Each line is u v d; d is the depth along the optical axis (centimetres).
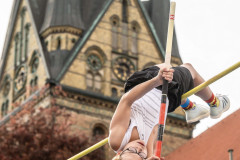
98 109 6234
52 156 5416
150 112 933
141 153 900
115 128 921
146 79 950
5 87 7038
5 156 5372
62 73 6203
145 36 6888
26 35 6869
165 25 7012
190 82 995
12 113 6562
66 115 5644
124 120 921
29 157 5369
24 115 6147
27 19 6906
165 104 895
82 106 6166
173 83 934
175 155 4116
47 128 5522
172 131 6494
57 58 6316
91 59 6469
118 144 917
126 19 6881
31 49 6669
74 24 6544
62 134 5531
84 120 6119
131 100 920
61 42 6462
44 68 6309
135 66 6688
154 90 945
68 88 6138
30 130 5497
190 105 1069
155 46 6881
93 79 6388
